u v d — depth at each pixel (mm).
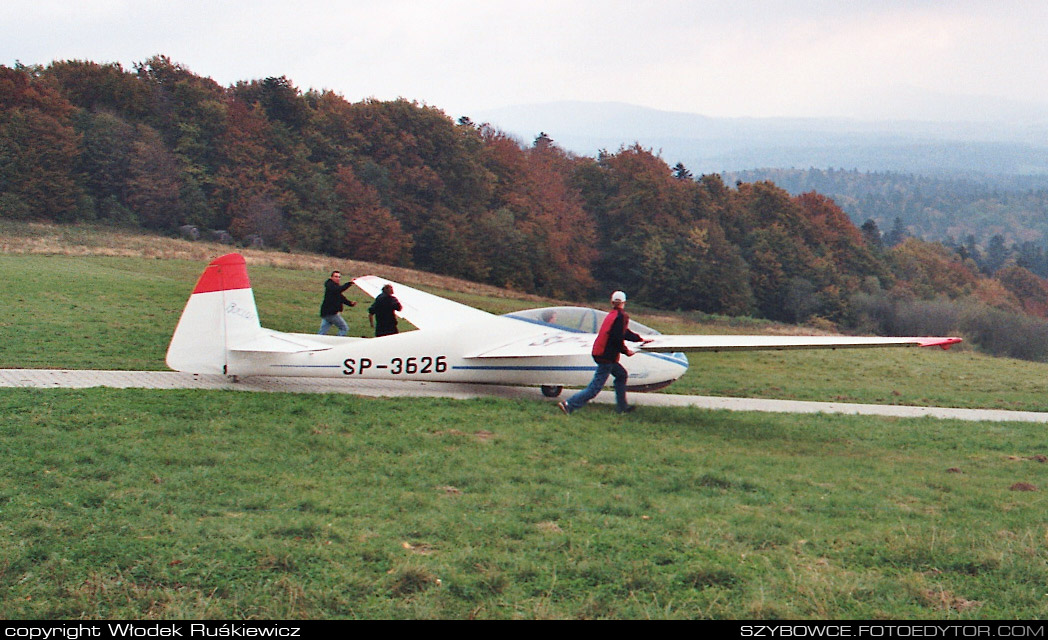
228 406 11758
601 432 12258
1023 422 16984
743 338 15719
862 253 98312
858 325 79562
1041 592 6137
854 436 13867
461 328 15211
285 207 73188
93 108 76375
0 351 15859
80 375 13984
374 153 84625
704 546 6824
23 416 10430
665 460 10602
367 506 7656
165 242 54375
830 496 9109
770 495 8977
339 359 14180
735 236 93312
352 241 74625
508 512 7668
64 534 6496
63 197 64562
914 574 6363
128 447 9312
